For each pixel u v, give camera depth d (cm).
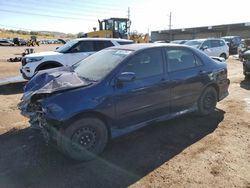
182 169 379
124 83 434
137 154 426
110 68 443
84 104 391
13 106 702
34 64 930
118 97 425
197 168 381
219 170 375
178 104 525
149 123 480
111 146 455
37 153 430
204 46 1683
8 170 381
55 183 350
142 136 493
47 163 399
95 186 342
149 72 475
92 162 404
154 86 472
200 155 418
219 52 1753
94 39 1034
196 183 346
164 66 499
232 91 848
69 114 379
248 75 1011
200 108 579
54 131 389
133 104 447
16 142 472
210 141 468
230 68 1453
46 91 401
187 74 532
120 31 2245
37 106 416
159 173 370
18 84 1005
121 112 434
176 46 530
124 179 357
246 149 437
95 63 489
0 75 1270
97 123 411
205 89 578
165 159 409
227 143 459
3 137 495
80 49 1006
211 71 578
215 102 605
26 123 566
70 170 380
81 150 402
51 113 379
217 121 565
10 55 2730
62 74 459
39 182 352
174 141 471
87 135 406
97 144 416
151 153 428
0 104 725
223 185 341
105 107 412
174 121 566
